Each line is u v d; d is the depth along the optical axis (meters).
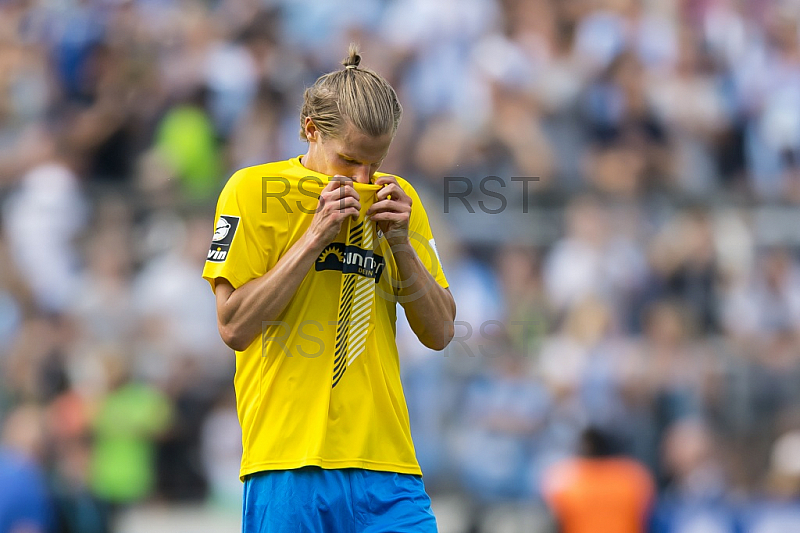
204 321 27.17
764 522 25.81
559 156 32.22
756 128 35.25
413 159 31.06
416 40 34.38
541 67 34.09
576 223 28.50
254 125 32.16
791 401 27.34
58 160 30.80
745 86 35.75
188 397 26.41
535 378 26.38
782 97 35.94
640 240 28.59
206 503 25.73
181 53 33.34
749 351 27.80
